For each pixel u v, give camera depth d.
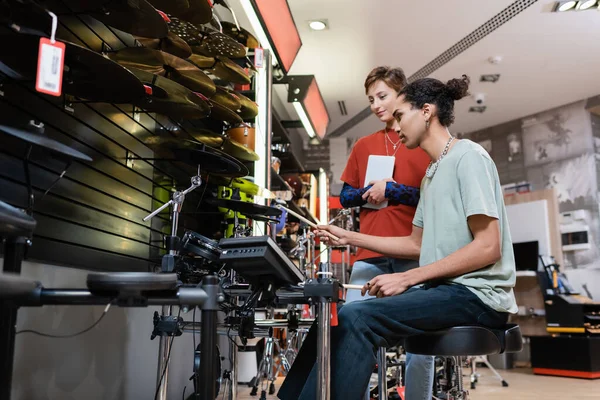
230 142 2.75
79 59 1.43
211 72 2.80
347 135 8.80
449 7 5.16
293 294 1.49
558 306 6.20
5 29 1.20
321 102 5.68
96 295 1.03
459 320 1.50
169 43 2.22
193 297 1.06
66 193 2.05
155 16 1.65
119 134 2.49
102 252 2.32
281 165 5.70
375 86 2.45
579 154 7.46
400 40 5.77
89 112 2.23
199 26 2.29
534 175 7.94
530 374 6.25
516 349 1.58
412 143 1.77
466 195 1.56
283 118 7.52
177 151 2.22
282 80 5.00
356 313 1.45
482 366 7.16
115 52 2.08
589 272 7.18
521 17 5.38
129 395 2.58
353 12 5.23
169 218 3.04
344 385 1.38
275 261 1.33
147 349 2.80
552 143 7.78
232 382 2.30
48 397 1.91
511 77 6.77
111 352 2.39
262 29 3.58
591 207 7.26
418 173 2.32
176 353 3.24
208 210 3.58
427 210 1.73
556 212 7.07
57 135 2.02
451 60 6.29
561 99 7.50
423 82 1.76
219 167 2.40
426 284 1.65
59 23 2.02
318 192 6.29
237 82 2.94
